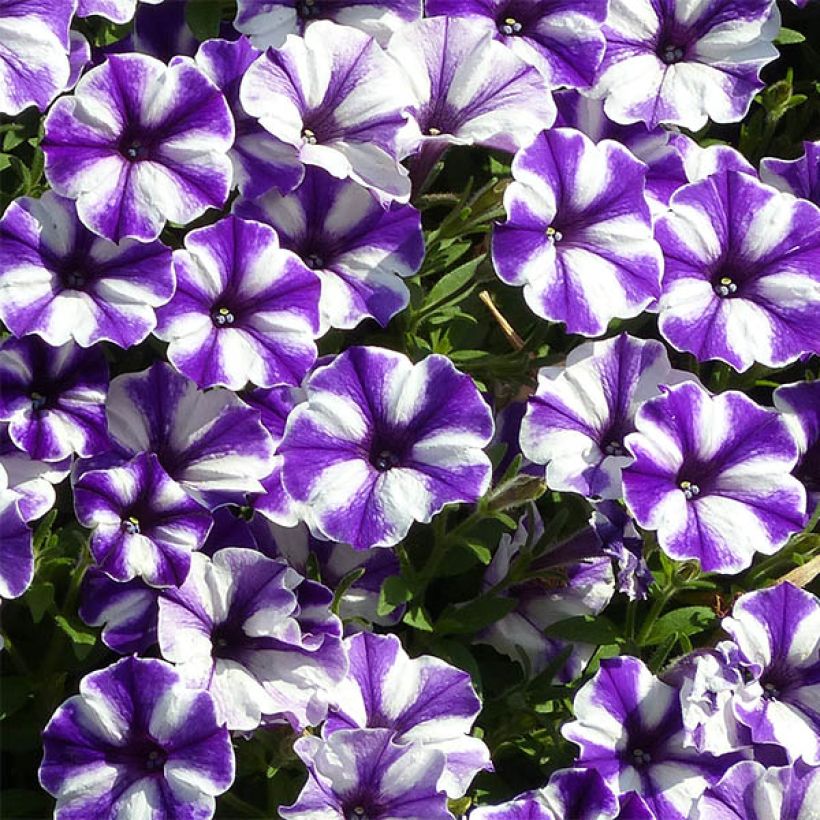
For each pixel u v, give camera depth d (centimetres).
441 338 108
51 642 102
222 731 96
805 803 101
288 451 99
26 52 99
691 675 101
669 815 101
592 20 105
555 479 101
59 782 96
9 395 98
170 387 100
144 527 98
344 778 98
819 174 108
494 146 103
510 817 99
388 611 103
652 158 107
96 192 98
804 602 102
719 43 107
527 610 106
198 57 101
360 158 101
